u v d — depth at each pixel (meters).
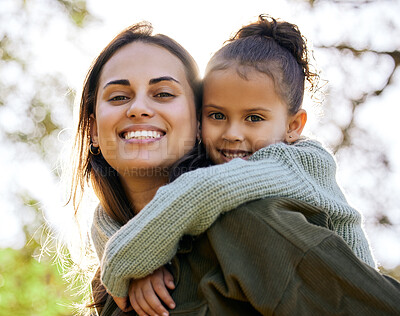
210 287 1.60
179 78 2.02
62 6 6.78
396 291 1.46
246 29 2.21
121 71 1.98
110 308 1.92
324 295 1.48
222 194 1.63
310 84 2.30
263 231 1.58
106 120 1.96
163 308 1.66
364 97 6.06
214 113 2.07
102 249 2.03
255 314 1.61
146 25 2.10
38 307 5.24
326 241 1.54
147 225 1.65
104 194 2.11
